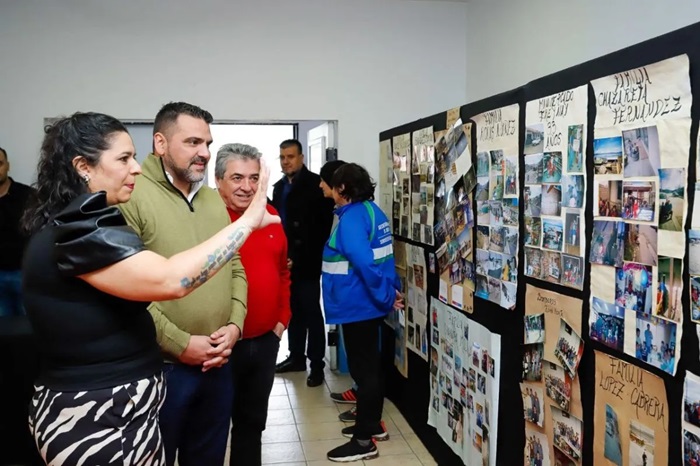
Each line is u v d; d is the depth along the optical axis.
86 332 1.26
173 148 1.79
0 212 3.62
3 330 2.74
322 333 4.04
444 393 2.75
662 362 1.38
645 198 1.41
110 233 1.21
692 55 1.26
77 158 1.28
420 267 3.06
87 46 4.12
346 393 3.74
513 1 3.81
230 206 2.29
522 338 2.03
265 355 2.34
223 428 2.01
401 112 4.55
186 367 1.84
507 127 2.09
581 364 1.70
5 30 4.02
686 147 1.28
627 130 1.47
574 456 1.74
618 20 2.80
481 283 2.34
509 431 2.14
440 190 2.76
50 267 1.24
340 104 4.46
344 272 2.89
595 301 1.62
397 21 4.50
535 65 3.57
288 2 4.34
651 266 1.40
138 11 4.16
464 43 4.60
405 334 3.35
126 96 4.19
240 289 2.11
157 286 1.21
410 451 3.03
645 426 1.44
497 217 2.18
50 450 1.27
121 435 1.31
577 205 1.69
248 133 5.44
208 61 4.27
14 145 4.08
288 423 3.40
